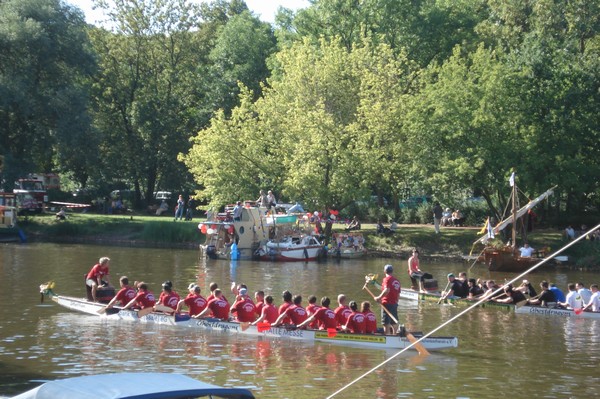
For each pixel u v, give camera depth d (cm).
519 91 5478
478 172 5466
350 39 7238
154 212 8075
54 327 2566
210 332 2517
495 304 3203
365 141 5791
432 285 3572
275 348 2286
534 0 6234
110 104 8362
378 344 2306
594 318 2966
